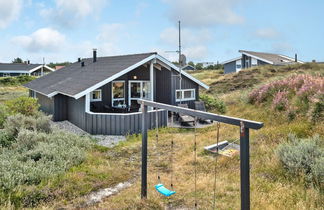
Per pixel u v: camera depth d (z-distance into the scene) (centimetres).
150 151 911
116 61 1656
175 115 1544
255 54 3969
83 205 535
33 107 1366
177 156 842
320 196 509
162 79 1598
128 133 1170
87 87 1227
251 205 488
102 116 1189
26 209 500
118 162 805
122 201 539
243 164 369
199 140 1006
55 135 961
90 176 671
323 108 938
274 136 872
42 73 5753
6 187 562
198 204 516
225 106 1609
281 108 1143
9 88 3697
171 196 557
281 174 624
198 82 1688
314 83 1133
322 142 744
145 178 545
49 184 597
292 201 498
